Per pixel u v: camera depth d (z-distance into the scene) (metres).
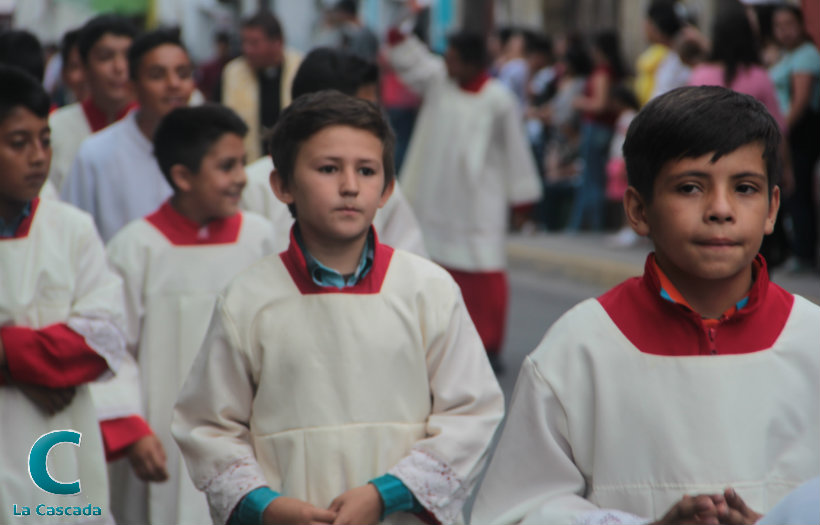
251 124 13.09
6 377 6.30
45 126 6.43
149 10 26.84
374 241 5.37
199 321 7.91
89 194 9.36
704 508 4.20
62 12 27.42
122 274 7.87
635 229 4.71
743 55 15.12
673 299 4.66
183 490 7.78
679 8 21.53
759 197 4.47
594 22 35.47
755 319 4.64
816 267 17.55
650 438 4.60
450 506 5.18
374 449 5.19
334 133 5.18
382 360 5.23
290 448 5.17
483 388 5.37
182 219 8.00
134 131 9.41
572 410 4.70
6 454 6.33
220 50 29.17
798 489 3.50
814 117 16.84
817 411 4.61
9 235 6.52
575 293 20.09
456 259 14.70
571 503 4.61
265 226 8.23
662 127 4.45
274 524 5.00
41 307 6.49
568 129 25.84
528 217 26.02
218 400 5.26
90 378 6.50
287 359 5.20
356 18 26.98
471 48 14.70
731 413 4.55
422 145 15.16
